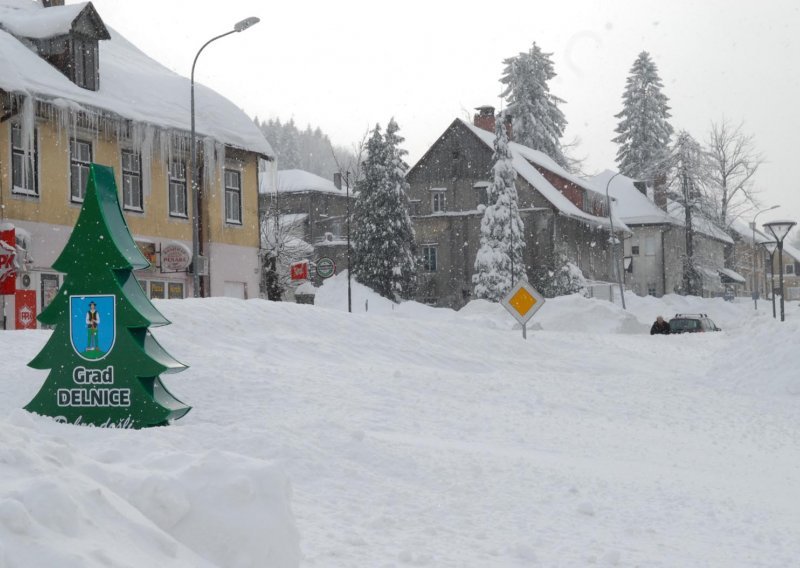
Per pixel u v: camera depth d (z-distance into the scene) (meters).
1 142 26.38
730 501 7.42
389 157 64.38
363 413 10.45
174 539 3.33
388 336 19.03
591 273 72.81
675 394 15.32
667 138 89.25
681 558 5.53
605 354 23.11
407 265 64.31
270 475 3.84
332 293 61.06
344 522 5.71
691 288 78.50
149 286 31.92
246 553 3.55
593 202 74.06
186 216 33.56
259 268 37.34
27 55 28.59
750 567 5.40
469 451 8.63
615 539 5.92
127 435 7.14
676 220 85.38
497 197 60.66
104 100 29.69
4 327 25.69
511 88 84.69
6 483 3.01
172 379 10.98
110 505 3.16
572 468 8.37
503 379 15.17
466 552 5.25
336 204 85.44
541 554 5.38
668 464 9.18
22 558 2.56
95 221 8.78
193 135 29.39
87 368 8.71
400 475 7.25
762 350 17.67
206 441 7.28
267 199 66.06
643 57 89.69
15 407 9.28
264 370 12.43
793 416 13.53
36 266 27.33
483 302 46.88
